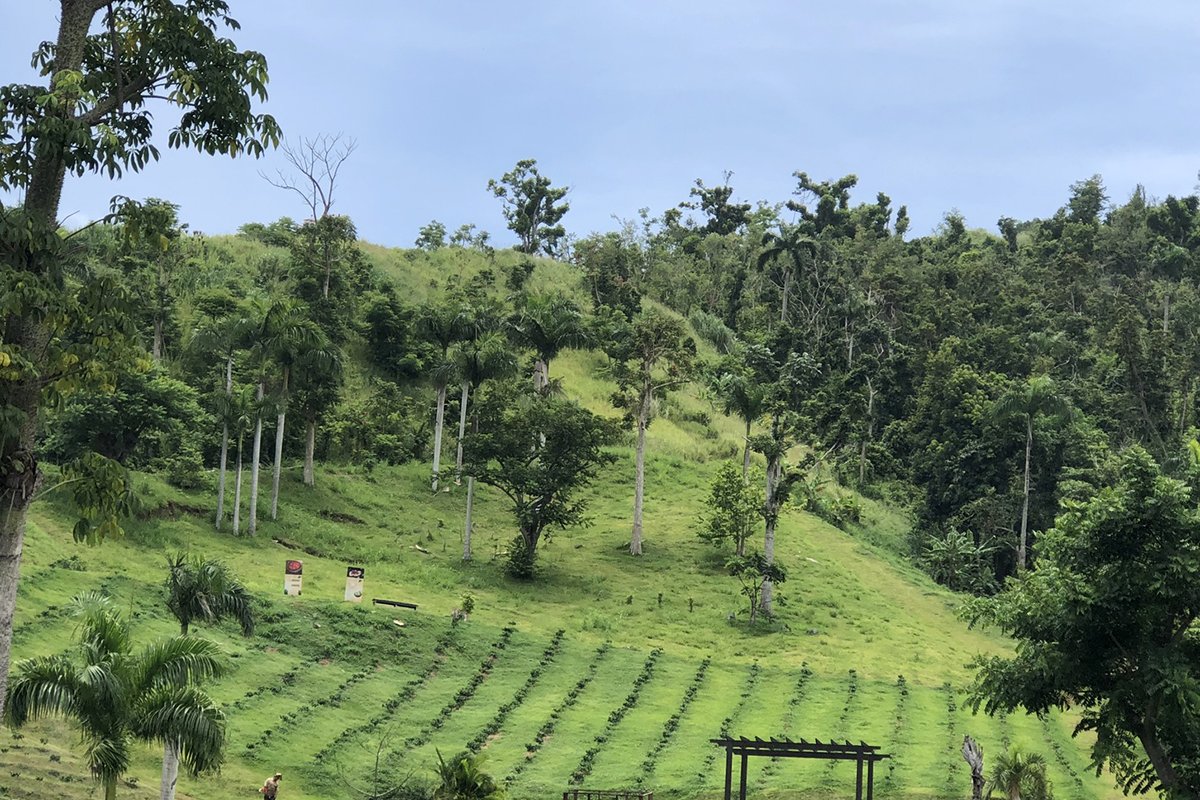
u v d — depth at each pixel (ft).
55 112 71.61
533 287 496.23
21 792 118.32
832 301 534.37
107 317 75.77
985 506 369.30
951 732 196.13
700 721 193.98
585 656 222.07
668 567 289.94
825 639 249.34
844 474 407.03
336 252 404.36
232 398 263.90
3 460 74.02
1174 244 600.80
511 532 310.45
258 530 266.77
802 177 647.56
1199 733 107.14
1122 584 109.19
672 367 312.09
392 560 272.92
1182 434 423.23
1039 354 476.54
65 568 203.41
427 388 397.60
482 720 185.68
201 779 145.28
